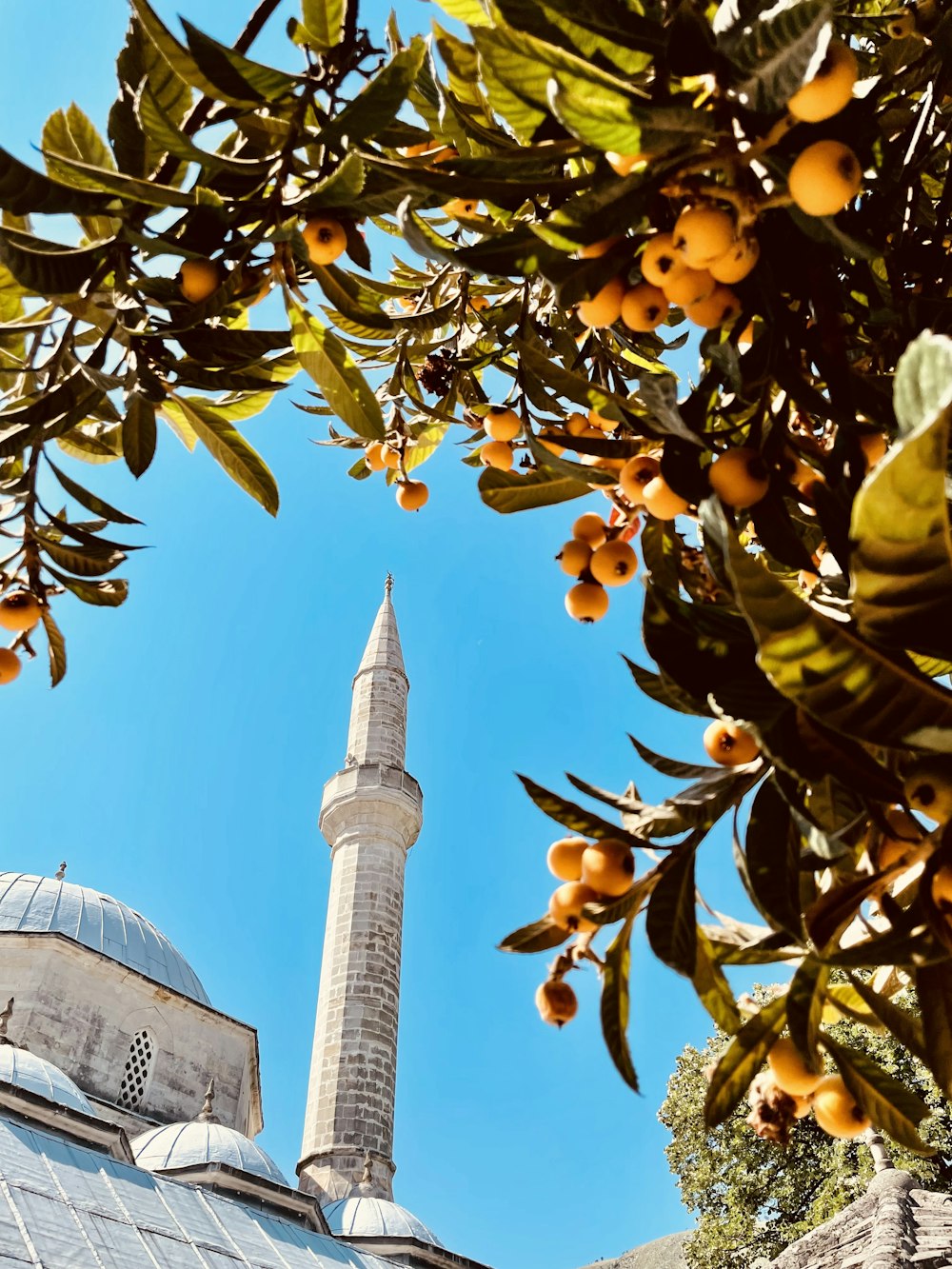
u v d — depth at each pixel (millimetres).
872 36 4004
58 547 3902
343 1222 32531
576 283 2434
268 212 2951
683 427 2414
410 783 46281
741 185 2221
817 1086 2637
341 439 5180
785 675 1804
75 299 3107
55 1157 25094
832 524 2568
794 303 3199
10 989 34281
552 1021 2479
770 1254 28859
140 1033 36406
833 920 2232
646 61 2314
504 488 3609
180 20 2545
